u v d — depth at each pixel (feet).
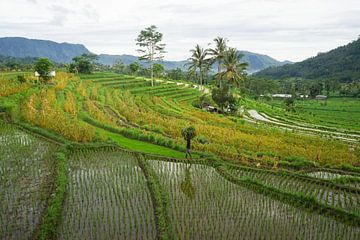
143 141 112.06
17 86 168.04
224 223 54.49
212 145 103.60
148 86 306.96
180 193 67.05
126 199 61.72
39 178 69.46
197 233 50.65
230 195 67.15
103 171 77.77
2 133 104.22
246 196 66.95
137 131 117.50
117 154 92.32
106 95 213.46
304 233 52.21
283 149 106.63
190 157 93.50
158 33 297.74
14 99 142.82
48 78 205.87
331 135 184.34
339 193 70.64
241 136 123.03
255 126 179.11
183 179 76.02
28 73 243.40
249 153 99.96
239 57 237.86
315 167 92.02
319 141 133.08
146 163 83.41
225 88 232.94
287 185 76.02
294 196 65.72
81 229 49.85
